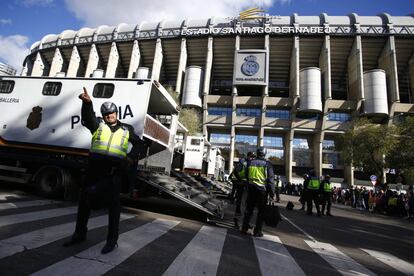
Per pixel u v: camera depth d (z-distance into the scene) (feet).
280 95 232.12
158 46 210.79
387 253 17.29
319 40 193.47
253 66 186.80
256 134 194.90
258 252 13.43
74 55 231.09
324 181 37.45
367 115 178.70
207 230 17.47
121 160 10.37
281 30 192.95
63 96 24.73
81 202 10.65
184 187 23.93
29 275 7.61
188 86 194.70
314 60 206.59
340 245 18.19
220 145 195.11
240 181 25.30
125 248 11.18
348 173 169.99
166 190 20.79
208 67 198.18
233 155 185.16
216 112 196.24
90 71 221.66
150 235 14.03
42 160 23.73
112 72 218.38
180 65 203.10
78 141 23.39
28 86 26.03
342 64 207.41
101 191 9.84
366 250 17.44
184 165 57.21
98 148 10.12
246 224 17.75
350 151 103.81
